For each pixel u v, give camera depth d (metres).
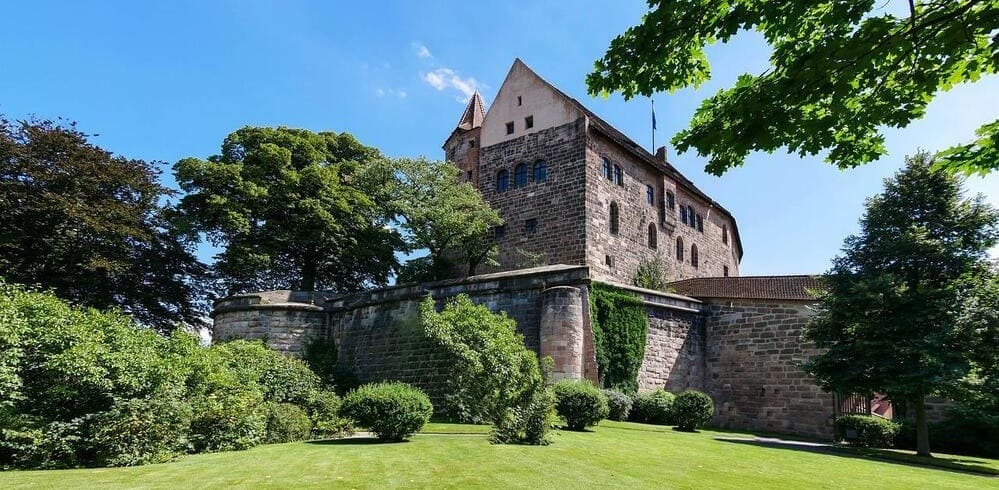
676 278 45.50
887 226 22.62
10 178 31.70
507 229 40.72
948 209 22.12
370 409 16.23
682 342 29.42
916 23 6.25
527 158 40.94
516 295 27.33
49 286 32.50
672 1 7.02
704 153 7.46
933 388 18.56
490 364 16.61
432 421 22.47
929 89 6.89
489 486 9.70
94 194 34.56
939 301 19.22
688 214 49.31
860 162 8.01
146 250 38.03
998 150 7.50
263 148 38.72
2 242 30.78
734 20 6.84
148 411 13.87
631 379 26.61
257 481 10.27
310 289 41.56
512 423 15.57
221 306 33.91
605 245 38.28
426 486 9.70
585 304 25.80
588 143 38.38
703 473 11.98
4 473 11.55
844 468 14.18
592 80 8.04
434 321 19.06
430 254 38.16
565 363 24.69
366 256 41.84
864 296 19.97
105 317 16.28
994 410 20.62
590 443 15.90
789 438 24.36
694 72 7.79
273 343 32.03
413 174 38.53
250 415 17.03
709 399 22.91
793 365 27.44
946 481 12.88
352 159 45.91
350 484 9.91
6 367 12.77
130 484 10.03
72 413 13.55
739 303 29.75
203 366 16.84
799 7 6.55
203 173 37.56
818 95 6.71
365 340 31.14
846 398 26.17
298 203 38.88
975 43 6.52
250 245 38.16
